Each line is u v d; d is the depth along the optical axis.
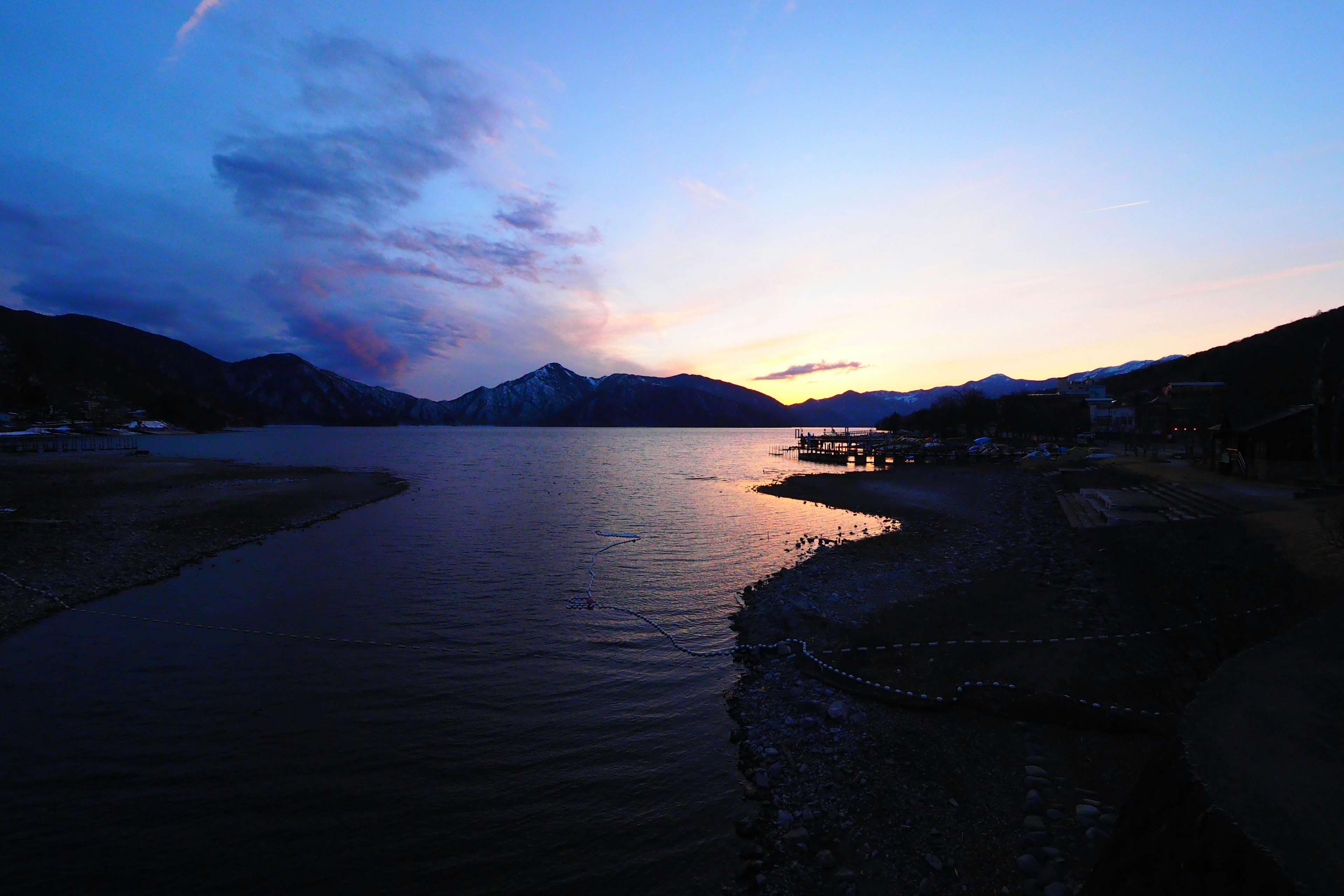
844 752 8.53
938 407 118.94
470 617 15.37
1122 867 3.84
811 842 6.86
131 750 9.13
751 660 12.45
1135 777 7.07
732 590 17.89
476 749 9.18
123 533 23.66
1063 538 19.69
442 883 6.57
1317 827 2.92
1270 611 9.65
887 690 9.81
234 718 10.15
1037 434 79.00
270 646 13.38
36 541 21.22
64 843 7.14
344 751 9.12
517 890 6.47
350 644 13.50
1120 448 55.47
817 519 31.47
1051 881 5.76
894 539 23.55
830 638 12.59
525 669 12.16
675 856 6.89
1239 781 3.34
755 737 9.29
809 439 106.12
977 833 6.63
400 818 7.62
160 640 13.62
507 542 25.16
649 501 39.09
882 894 6.02
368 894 6.43
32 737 9.47
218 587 17.91
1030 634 11.41
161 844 7.14
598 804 7.85
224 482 43.56
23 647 13.09
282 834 7.32
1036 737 8.12
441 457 92.62
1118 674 9.07
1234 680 4.60
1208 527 16.06
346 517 31.55
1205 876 3.05
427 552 23.14
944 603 14.18
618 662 12.51
